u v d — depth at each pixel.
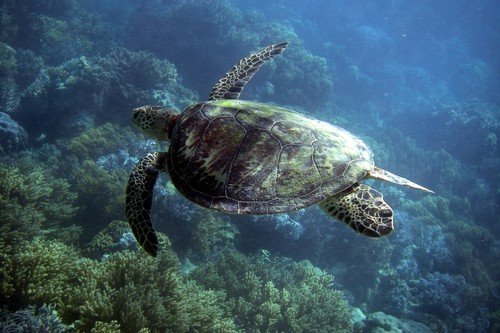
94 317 5.24
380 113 33.66
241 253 11.04
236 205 3.54
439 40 58.47
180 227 10.30
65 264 6.14
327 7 53.12
